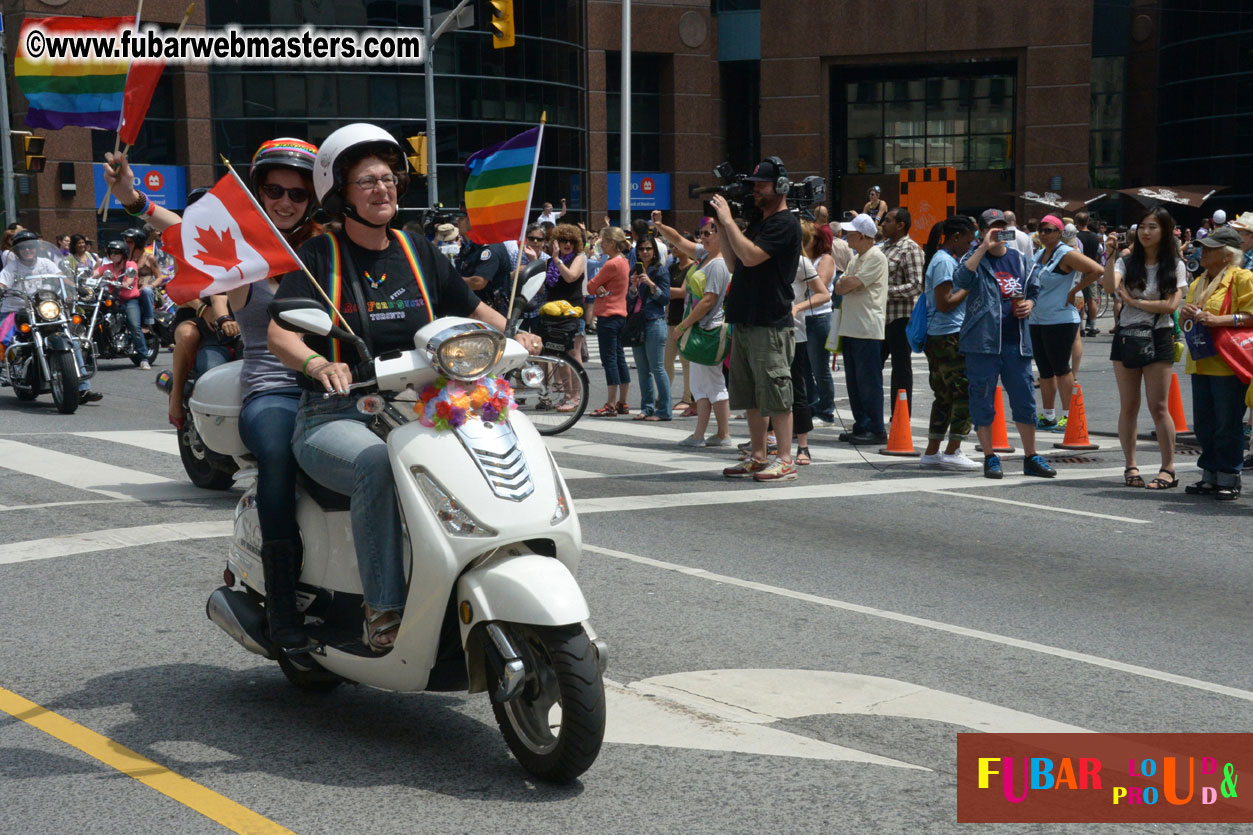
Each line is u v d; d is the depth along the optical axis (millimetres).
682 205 64250
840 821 4629
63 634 6980
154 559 8633
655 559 8852
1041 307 15867
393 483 4949
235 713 5766
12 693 6027
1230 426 11344
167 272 24125
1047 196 46531
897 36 64438
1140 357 11875
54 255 17891
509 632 4750
